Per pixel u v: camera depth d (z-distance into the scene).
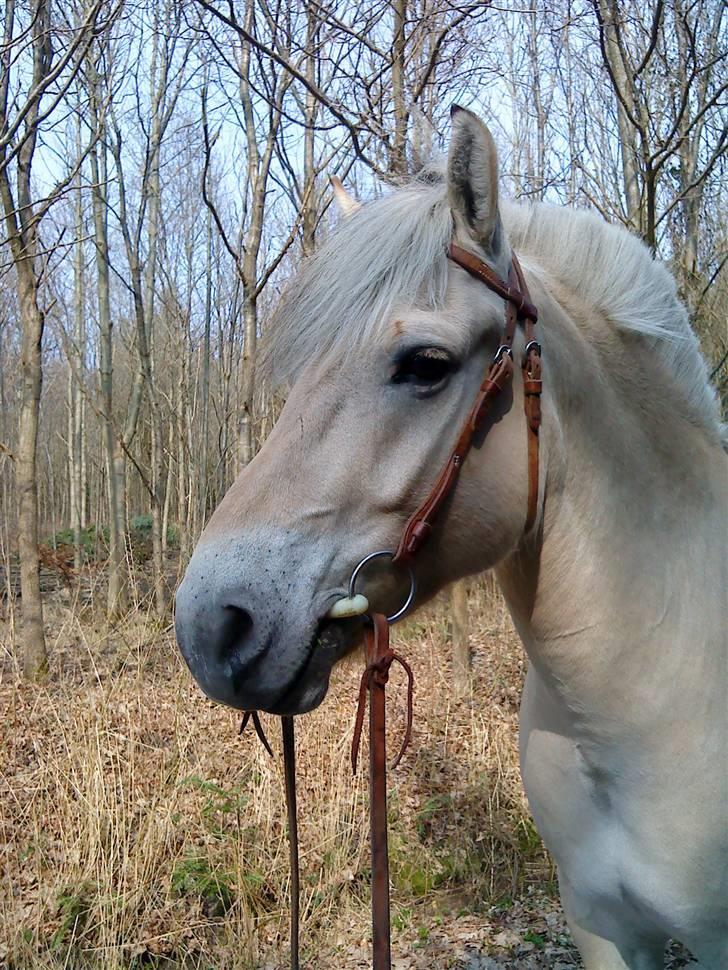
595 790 1.60
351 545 1.37
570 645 1.53
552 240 1.71
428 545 1.42
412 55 4.35
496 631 6.94
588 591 1.50
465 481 1.42
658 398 1.65
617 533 1.52
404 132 4.22
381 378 1.36
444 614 7.09
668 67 4.55
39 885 3.32
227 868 3.46
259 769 4.06
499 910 3.39
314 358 1.40
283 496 1.36
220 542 1.34
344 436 1.37
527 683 1.91
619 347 1.64
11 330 18.70
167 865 3.45
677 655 1.51
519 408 1.45
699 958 1.59
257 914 3.38
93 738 3.94
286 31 4.64
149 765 4.01
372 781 1.31
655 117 5.39
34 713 4.61
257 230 5.73
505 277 1.43
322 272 1.43
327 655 1.37
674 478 1.61
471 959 3.10
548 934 3.22
